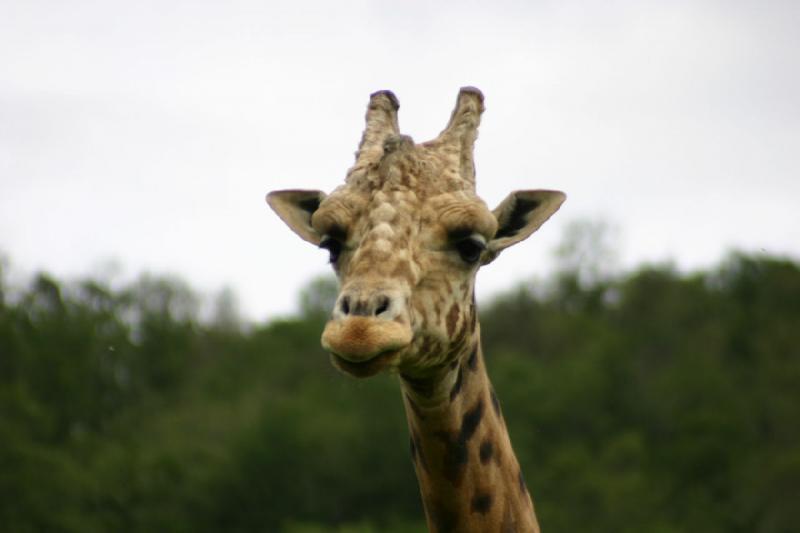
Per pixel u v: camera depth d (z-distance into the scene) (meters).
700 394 148.50
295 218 20.34
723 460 134.00
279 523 136.38
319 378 165.50
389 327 16.17
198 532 133.25
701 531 120.12
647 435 146.50
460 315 17.59
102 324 151.38
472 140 19.05
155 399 154.88
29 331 139.75
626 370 155.25
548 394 149.12
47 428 129.00
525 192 19.78
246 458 137.75
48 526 115.12
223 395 162.25
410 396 18.42
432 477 18.69
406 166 17.81
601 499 120.38
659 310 182.88
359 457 141.25
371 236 17.14
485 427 18.83
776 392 145.12
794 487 120.69
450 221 17.41
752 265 184.00
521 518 18.98
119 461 128.88
